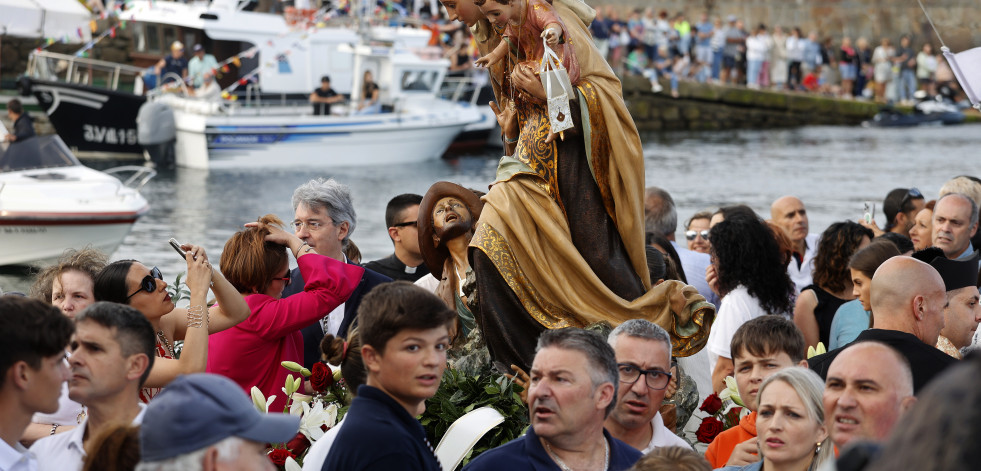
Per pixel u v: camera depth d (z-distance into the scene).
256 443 3.79
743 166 33.00
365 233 22.62
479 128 38.34
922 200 11.27
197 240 22.16
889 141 40.12
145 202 21.27
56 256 20.36
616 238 6.87
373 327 4.61
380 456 4.46
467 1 6.88
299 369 6.38
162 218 24.55
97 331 4.83
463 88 39.34
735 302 7.84
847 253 8.23
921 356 5.75
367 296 4.73
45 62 34.59
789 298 8.05
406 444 4.52
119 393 4.88
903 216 11.31
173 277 18.42
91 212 20.08
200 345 5.75
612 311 6.75
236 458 3.69
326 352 5.28
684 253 10.05
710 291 9.78
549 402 4.69
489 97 39.72
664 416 6.55
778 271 7.97
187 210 25.69
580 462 4.79
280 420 3.83
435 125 35.25
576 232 6.77
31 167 21.02
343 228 7.92
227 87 34.31
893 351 4.51
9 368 4.36
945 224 9.36
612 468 4.86
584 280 6.70
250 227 6.81
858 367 4.46
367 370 4.88
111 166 32.84
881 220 22.75
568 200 6.75
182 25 33.97
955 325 7.23
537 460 4.77
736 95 46.50
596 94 6.64
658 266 7.59
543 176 6.72
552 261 6.70
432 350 4.62
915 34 49.34
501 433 6.11
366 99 35.22
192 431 3.64
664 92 45.94
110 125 34.06
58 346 4.45
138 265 6.09
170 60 34.28
